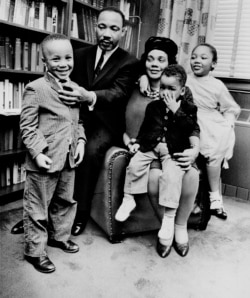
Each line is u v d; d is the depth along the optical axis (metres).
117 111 2.06
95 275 1.58
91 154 1.90
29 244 1.59
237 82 2.97
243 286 1.59
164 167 1.77
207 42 2.89
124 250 1.83
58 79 1.57
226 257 1.85
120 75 2.00
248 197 2.85
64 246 1.76
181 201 1.81
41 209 1.57
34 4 2.31
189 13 2.95
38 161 1.46
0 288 1.43
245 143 2.81
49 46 1.48
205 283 1.60
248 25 2.94
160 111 1.86
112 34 1.94
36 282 1.49
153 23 3.33
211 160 2.26
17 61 2.27
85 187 1.93
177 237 1.87
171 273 1.65
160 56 2.00
